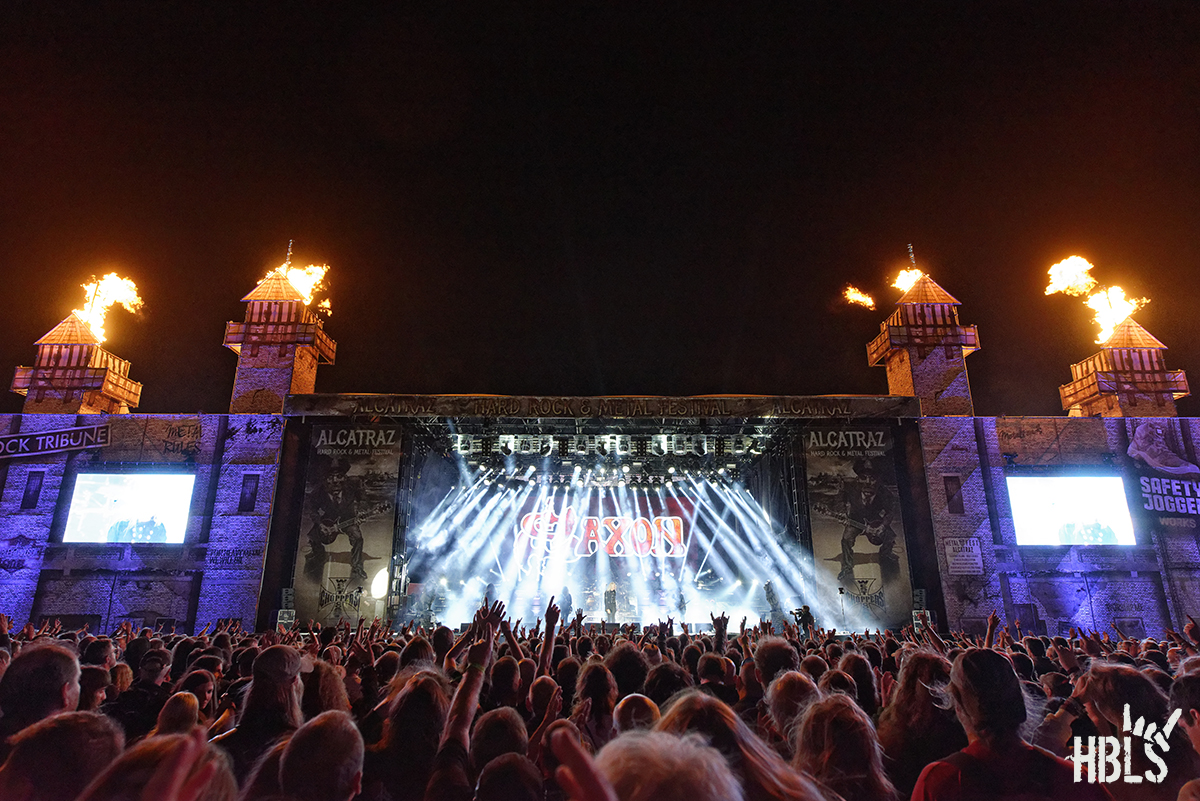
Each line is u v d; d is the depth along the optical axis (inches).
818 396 1240.8
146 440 1240.8
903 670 182.2
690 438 1338.6
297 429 1239.5
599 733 179.2
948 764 125.1
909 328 1379.2
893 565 1188.5
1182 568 1216.2
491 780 122.0
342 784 113.8
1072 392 1443.2
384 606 1138.0
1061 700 220.8
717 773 65.5
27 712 150.9
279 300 1373.0
